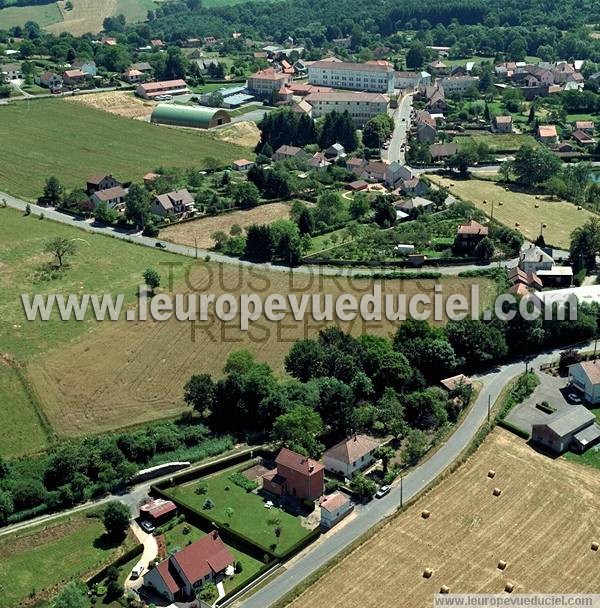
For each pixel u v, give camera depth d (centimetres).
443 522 13462
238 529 13500
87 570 12638
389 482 14562
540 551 12775
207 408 16562
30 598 12106
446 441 15725
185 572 12075
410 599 11862
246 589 12162
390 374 16888
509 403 16838
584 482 14500
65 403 16900
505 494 14162
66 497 14200
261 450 15588
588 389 17138
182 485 14712
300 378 17325
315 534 13212
